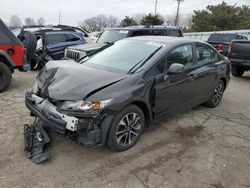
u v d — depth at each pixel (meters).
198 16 47.81
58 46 9.75
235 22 44.53
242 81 9.71
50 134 4.15
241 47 9.38
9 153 3.64
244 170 3.65
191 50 5.03
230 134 4.77
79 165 3.49
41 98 3.70
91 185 3.13
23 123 4.60
